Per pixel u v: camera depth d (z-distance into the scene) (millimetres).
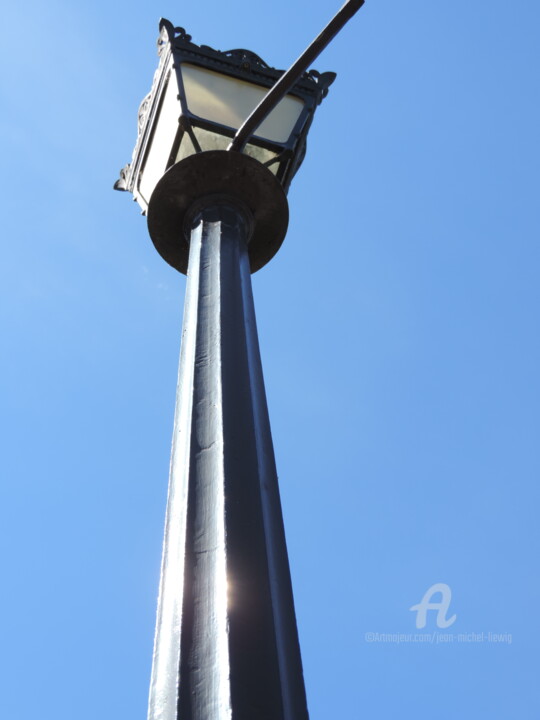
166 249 5676
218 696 2689
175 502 3529
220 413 3762
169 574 3207
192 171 5543
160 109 6457
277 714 2666
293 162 6258
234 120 6184
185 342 4430
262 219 5645
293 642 2977
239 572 3059
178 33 6512
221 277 4789
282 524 3447
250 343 4344
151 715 2768
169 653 2893
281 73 6590
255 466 3568
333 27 5180
